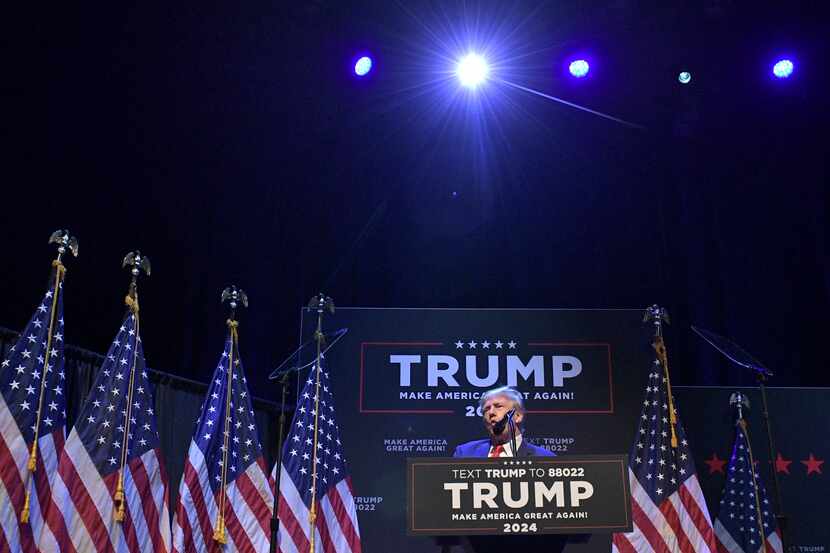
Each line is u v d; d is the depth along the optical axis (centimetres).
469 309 693
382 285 761
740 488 648
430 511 452
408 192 784
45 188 604
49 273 595
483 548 555
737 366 720
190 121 727
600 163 784
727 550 637
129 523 504
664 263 755
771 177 761
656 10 760
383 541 639
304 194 777
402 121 793
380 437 662
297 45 771
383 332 686
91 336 623
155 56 703
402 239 775
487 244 772
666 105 768
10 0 600
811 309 726
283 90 775
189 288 702
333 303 689
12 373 474
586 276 759
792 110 764
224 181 745
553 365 680
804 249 740
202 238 719
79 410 564
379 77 782
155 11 701
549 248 769
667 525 587
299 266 755
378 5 771
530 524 450
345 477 628
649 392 630
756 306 734
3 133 581
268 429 704
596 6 767
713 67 764
